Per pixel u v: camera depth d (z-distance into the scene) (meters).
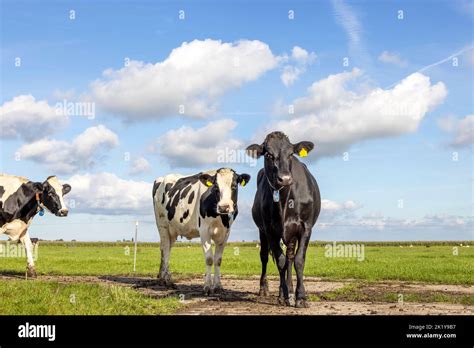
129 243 100.50
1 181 17.45
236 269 23.33
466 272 20.80
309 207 11.41
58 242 105.19
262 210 11.69
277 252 11.52
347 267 23.47
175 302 11.15
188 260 30.78
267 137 11.23
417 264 25.45
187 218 14.77
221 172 13.03
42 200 17.62
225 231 13.52
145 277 19.05
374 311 10.31
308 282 17.42
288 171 10.66
